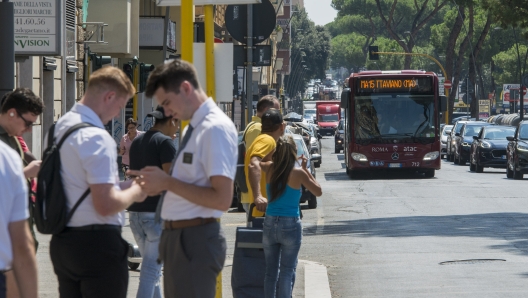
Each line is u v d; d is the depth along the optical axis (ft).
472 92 384.88
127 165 102.12
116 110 29.01
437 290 53.16
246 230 42.65
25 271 21.72
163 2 38.91
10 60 49.73
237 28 67.56
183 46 36.09
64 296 29.66
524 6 173.06
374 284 55.98
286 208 41.06
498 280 56.24
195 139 26.55
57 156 28.22
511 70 513.45
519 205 110.11
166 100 26.53
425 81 165.37
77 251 28.40
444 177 173.58
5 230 21.13
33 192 38.04
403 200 118.83
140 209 42.04
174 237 27.25
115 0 167.43
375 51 354.74
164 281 28.02
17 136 38.04
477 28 497.87
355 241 77.51
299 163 43.19
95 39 165.68
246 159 44.42
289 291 41.37
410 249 71.61
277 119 43.70
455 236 79.46
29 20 105.19
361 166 165.89
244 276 42.42
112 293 29.04
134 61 135.33
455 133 247.70
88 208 28.25
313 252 71.20
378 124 165.48
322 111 540.93
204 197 26.02
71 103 152.76
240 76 118.21
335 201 118.83
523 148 162.30
